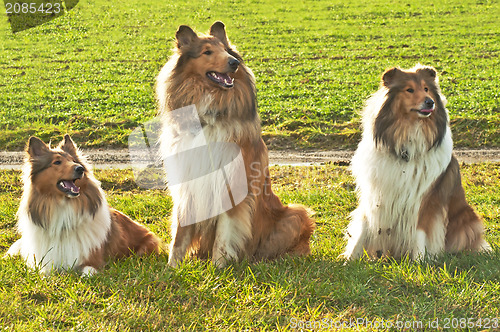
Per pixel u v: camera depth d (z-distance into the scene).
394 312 5.15
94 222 6.25
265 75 24.02
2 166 13.59
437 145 6.28
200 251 6.48
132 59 27.81
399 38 30.92
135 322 4.83
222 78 5.64
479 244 6.81
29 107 19.83
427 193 6.37
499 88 20.41
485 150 14.33
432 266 6.08
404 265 6.07
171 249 6.25
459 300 5.23
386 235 6.67
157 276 5.67
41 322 4.79
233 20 35.59
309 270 5.96
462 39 30.16
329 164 12.98
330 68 25.05
